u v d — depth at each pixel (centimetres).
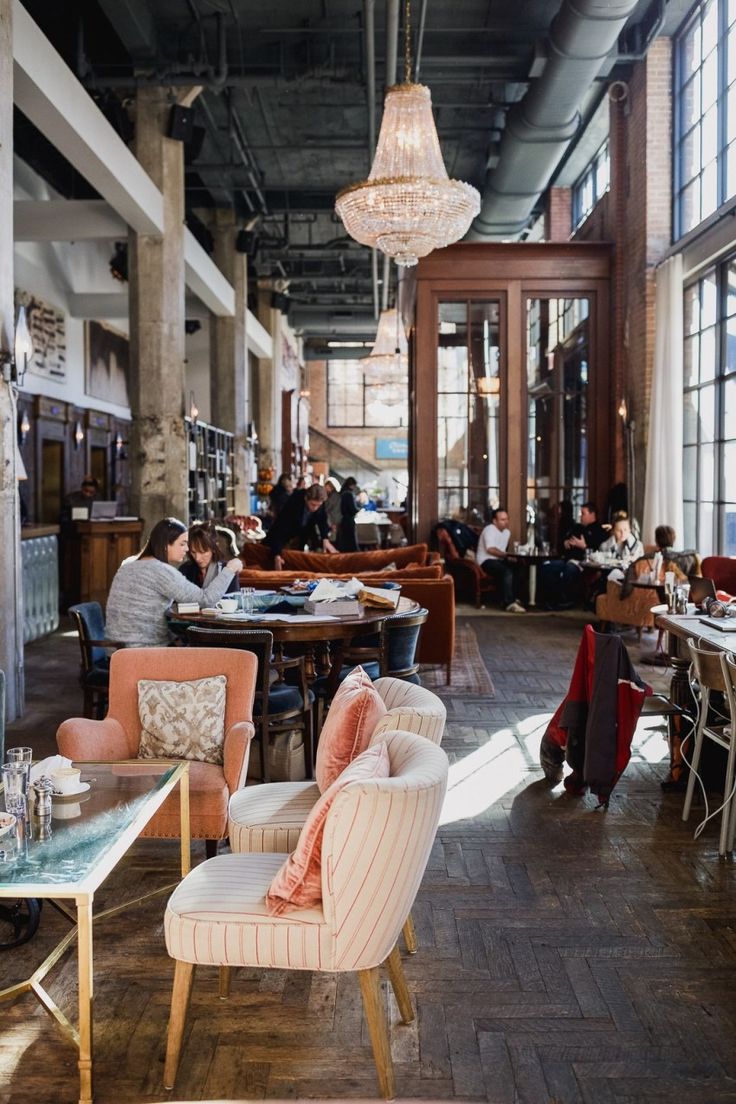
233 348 1784
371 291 2509
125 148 990
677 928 331
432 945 320
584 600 1185
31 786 271
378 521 1919
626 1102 237
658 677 754
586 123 1310
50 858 248
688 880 373
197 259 1433
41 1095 241
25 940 319
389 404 1881
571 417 1256
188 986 243
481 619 1092
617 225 1231
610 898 356
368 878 229
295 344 2969
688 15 1048
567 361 1253
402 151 735
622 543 1009
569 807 461
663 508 1059
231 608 526
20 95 764
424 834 235
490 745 568
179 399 1168
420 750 257
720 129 955
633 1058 255
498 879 375
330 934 232
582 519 1174
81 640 526
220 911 238
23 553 906
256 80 1089
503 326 1247
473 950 316
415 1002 283
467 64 1114
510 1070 250
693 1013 277
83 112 854
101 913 325
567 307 1250
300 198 1836
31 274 1435
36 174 1409
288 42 1141
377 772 239
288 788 331
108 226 1155
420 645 723
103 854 251
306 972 304
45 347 1495
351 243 1970
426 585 716
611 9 843
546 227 1627
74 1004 283
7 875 238
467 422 1255
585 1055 256
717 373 981
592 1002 283
